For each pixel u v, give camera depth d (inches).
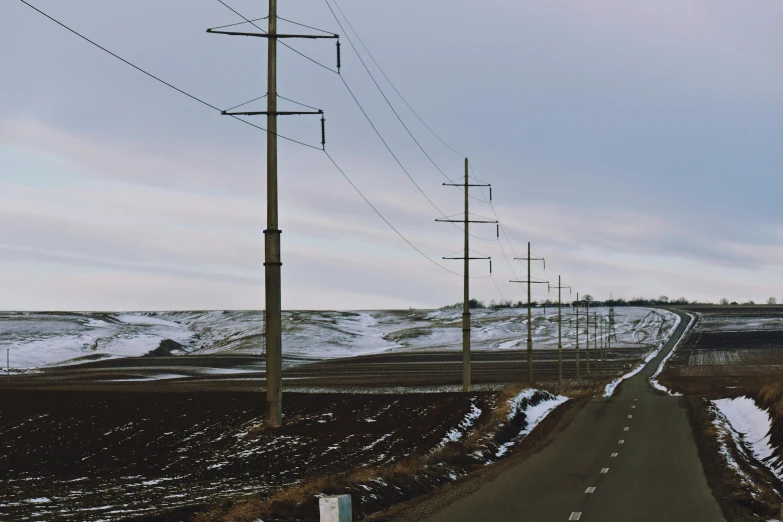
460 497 956.6
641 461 1283.2
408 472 1086.4
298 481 1306.6
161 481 1387.8
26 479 1514.5
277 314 1686.8
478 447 1465.3
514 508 877.2
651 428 1787.6
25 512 972.6
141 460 1801.2
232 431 2117.4
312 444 1784.0
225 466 1590.8
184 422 2365.9
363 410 2375.7
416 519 816.3
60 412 2741.1
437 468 1185.4
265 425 1971.0
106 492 1208.2
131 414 2603.3
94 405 2864.2
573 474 1149.1
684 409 2255.2
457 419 2050.9
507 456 1438.2
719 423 1883.6
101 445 2105.1
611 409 2285.9
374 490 956.0
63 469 1726.1
